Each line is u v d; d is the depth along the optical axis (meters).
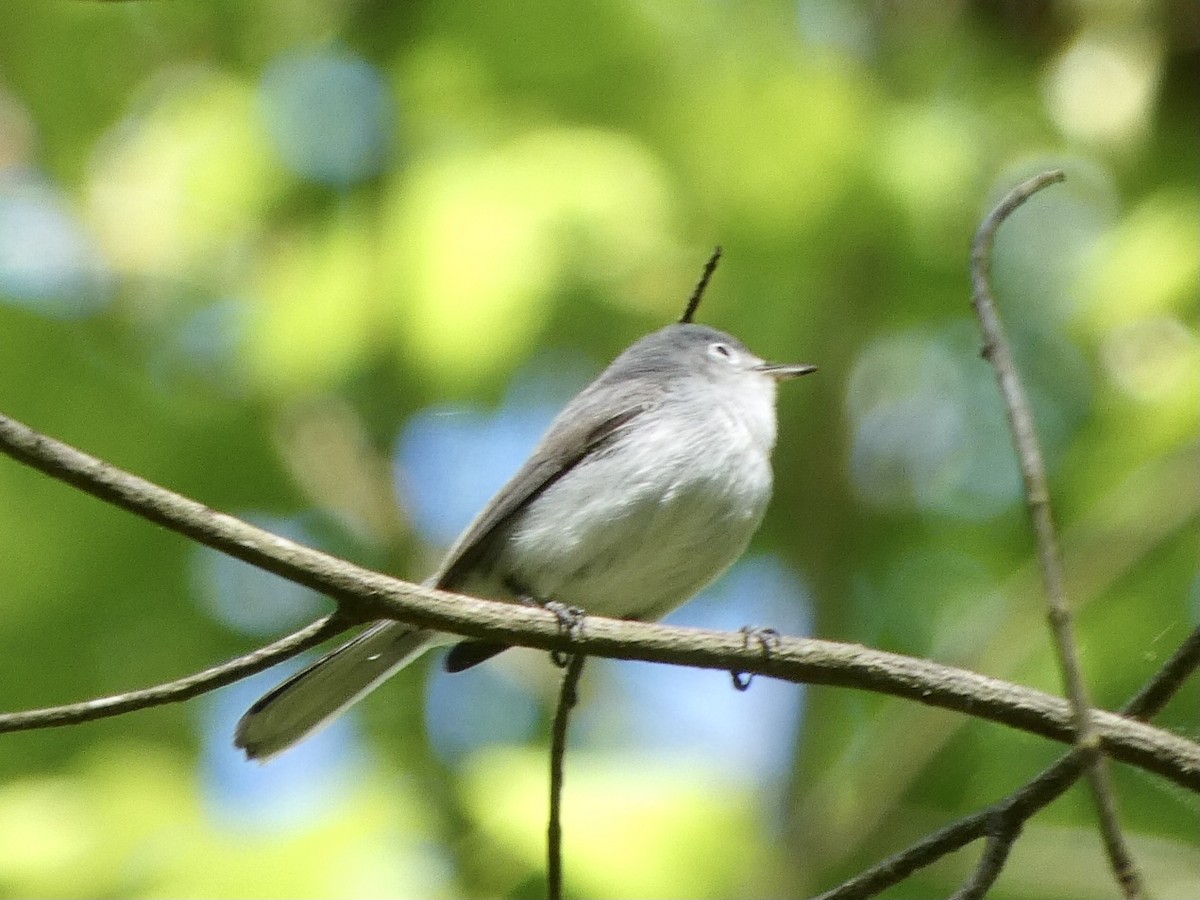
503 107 11.04
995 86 12.14
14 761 10.88
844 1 12.24
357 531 11.71
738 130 10.89
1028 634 10.74
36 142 11.66
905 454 12.72
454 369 10.16
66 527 11.32
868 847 10.64
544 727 11.68
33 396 11.30
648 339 9.82
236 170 11.45
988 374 12.53
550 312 10.56
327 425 11.83
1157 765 6.16
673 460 8.47
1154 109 11.78
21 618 11.31
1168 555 11.20
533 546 8.50
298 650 6.11
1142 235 10.90
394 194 10.69
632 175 10.65
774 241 10.99
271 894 8.45
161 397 11.38
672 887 8.80
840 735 11.64
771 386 9.41
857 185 10.97
